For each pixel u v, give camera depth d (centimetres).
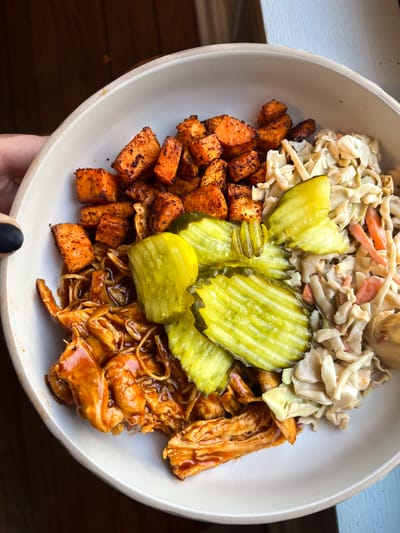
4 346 39
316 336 27
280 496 27
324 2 31
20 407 39
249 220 27
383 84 31
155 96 27
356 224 28
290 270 27
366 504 30
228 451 27
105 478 24
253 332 26
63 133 25
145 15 41
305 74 27
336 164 28
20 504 39
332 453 28
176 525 40
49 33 41
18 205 25
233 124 27
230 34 39
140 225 27
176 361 27
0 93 41
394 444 27
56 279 27
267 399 26
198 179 28
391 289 28
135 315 27
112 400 25
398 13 32
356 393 27
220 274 26
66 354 25
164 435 27
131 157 27
